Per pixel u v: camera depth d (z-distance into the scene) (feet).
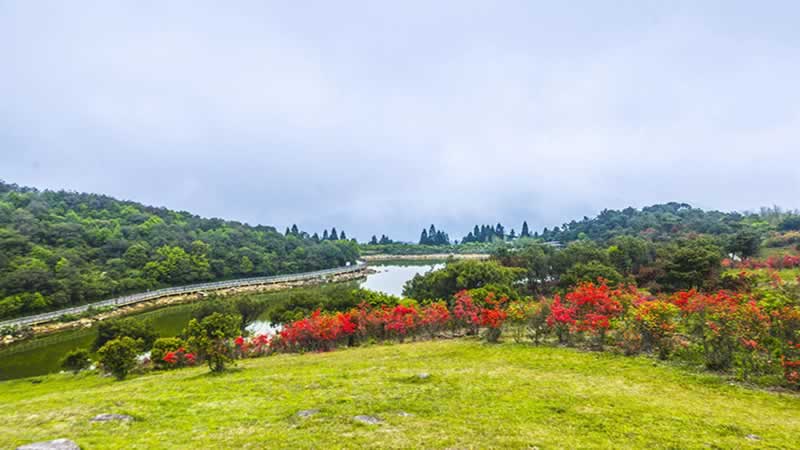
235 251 341.00
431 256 629.10
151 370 82.43
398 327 91.15
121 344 76.18
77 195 414.00
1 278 177.27
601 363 58.80
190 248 314.55
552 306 80.23
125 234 312.29
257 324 160.35
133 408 41.83
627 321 72.23
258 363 72.95
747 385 47.24
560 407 39.27
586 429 33.78
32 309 175.32
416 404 40.29
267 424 35.55
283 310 137.59
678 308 70.03
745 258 198.08
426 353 71.72
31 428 36.22
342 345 92.22
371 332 95.61
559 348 69.82
